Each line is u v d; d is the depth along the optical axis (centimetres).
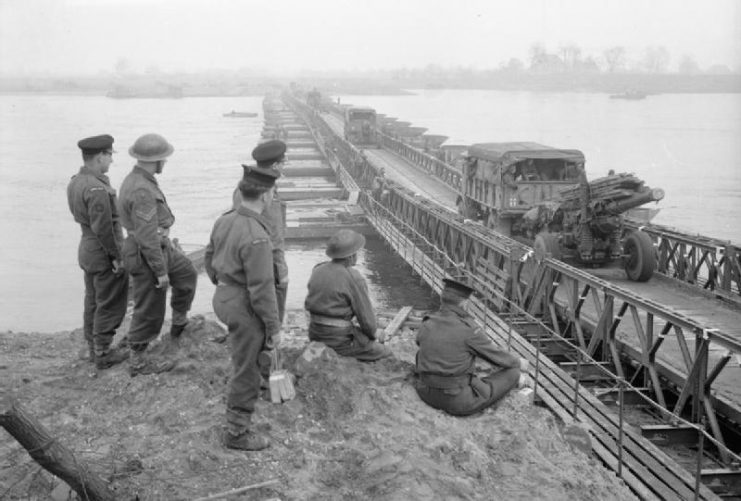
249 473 518
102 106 15538
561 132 8638
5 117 11519
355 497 507
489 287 1491
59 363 739
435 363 623
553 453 616
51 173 5178
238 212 526
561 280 1599
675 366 1075
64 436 559
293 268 2681
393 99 19962
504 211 1933
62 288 2361
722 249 1495
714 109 13825
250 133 8912
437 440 571
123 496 483
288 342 874
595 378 1152
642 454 749
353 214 3244
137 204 609
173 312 698
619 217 1583
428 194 3144
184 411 588
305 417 595
